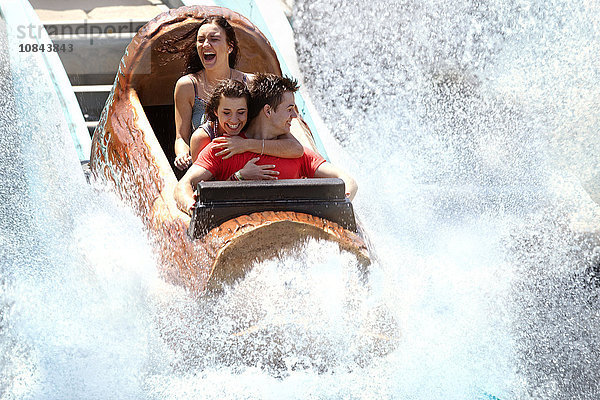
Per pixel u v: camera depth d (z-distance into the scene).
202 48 16.62
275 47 28.16
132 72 17.97
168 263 13.30
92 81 30.47
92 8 33.97
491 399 12.26
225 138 13.55
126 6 34.34
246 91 13.62
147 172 15.43
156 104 18.98
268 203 12.54
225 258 12.00
